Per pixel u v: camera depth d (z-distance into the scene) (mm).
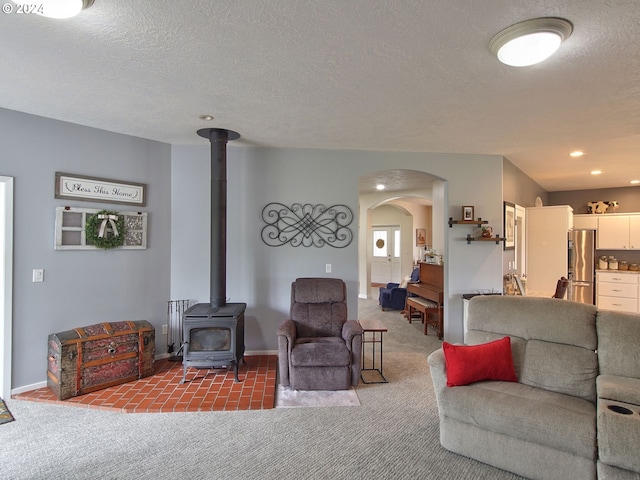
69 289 3381
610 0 1591
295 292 3840
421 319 6320
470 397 2223
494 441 2133
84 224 3467
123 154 3748
